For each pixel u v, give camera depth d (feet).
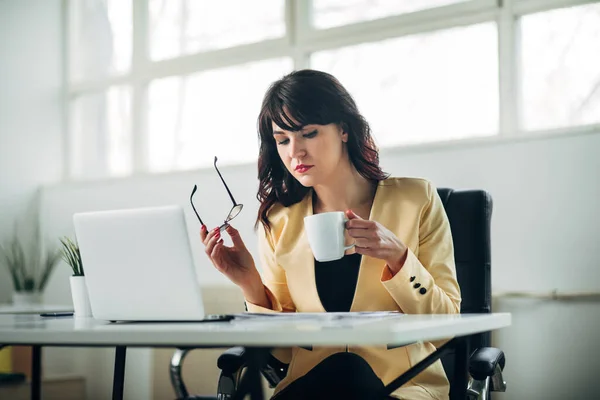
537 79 9.38
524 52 9.49
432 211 5.74
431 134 10.18
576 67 9.12
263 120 5.91
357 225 4.71
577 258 8.68
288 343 3.35
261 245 6.15
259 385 3.55
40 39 13.79
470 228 6.11
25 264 13.37
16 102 13.42
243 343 3.42
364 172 5.89
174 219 4.12
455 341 4.13
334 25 11.09
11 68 13.39
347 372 5.19
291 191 6.02
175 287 4.20
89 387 12.77
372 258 5.50
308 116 5.58
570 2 9.09
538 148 8.99
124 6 13.47
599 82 8.97
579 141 8.73
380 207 5.75
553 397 8.69
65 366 13.06
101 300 4.46
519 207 9.07
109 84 13.44
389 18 10.44
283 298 5.94
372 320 4.08
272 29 11.84
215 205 11.70
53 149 13.87
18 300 11.88
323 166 5.67
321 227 4.68
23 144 13.47
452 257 5.72
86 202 13.16
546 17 9.35
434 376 5.36
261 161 6.07
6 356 12.41
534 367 8.82
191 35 12.69
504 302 9.05
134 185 12.65
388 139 10.50
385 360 5.27
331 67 11.07
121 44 13.50
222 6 12.37
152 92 13.07
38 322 4.76
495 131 9.69
